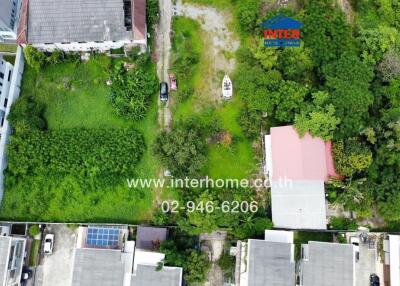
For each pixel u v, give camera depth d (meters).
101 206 40.91
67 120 42.50
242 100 42.69
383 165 40.53
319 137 39.91
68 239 40.41
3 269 35.50
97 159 40.75
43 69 43.31
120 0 41.28
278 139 40.56
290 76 41.94
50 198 40.84
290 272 35.94
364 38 42.16
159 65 43.62
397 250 38.25
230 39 44.22
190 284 38.91
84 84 43.09
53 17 41.22
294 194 39.75
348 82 39.84
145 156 41.81
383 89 41.44
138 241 38.84
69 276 39.62
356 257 39.12
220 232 40.53
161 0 44.78
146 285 35.84
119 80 42.44
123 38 41.56
